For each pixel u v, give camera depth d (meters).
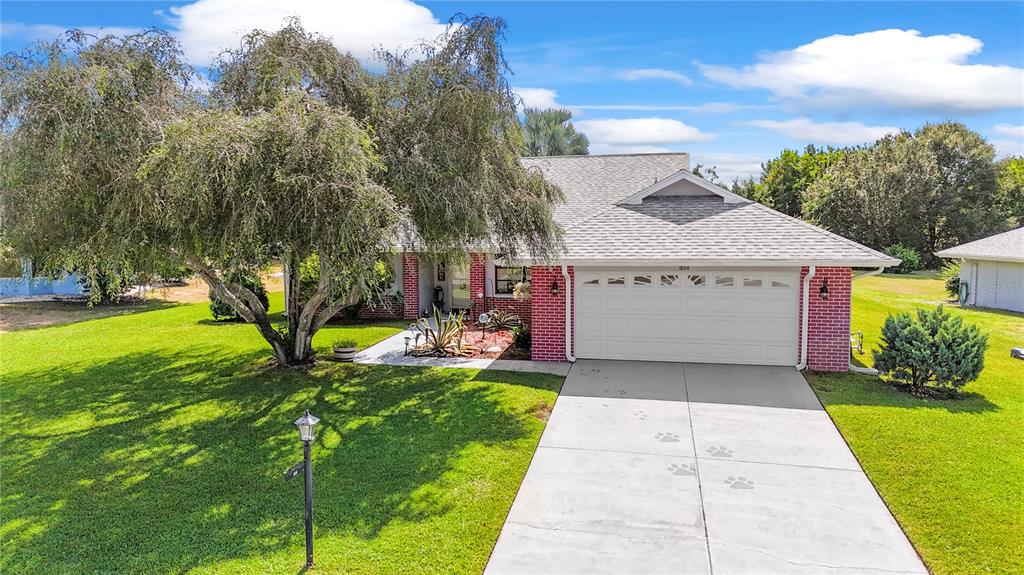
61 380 12.32
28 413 10.17
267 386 11.70
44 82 8.37
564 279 13.42
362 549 5.79
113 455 8.24
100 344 16.05
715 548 5.86
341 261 8.69
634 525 6.30
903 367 10.93
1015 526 6.13
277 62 9.93
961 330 10.70
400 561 5.61
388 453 8.23
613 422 9.47
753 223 13.12
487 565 5.57
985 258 22.86
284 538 6.00
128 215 8.60
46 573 5.39
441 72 10.30
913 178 44.00
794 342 12.70
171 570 5.45
